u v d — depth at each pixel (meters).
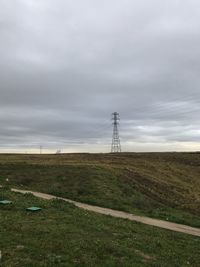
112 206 39.44
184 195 53.88
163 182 59.47
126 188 48.78
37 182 51.19
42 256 16.11
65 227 21.77
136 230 25.17
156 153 100.81
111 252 18.06
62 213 26.31
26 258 15.62
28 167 60.50
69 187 47.69
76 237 19.78
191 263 19.27
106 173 55.62
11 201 28.67
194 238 27.53
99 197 43.00
